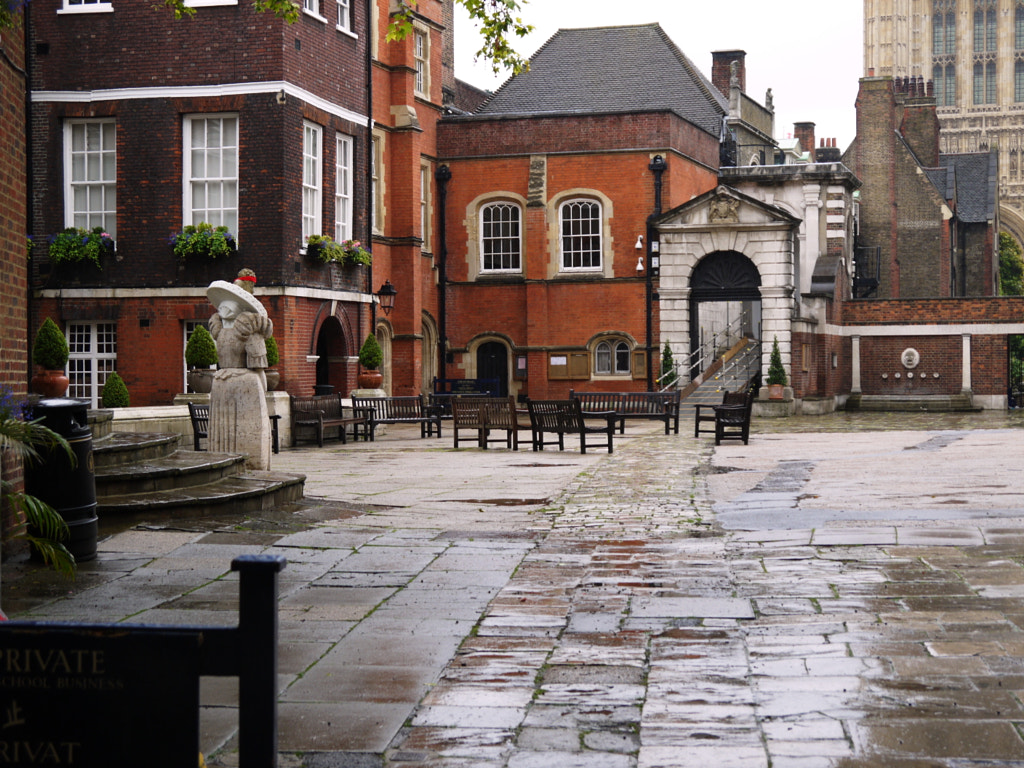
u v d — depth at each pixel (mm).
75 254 24422
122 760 3746
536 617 7461
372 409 25156
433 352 37719
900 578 8297
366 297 28172
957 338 42094
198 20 24375
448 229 38094
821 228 42500
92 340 25062
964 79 117250
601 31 43781
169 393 24531
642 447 21844
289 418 23391
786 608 7539
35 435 7426
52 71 24781
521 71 15156
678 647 6676
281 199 24297
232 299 15078
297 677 6191
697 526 11195
